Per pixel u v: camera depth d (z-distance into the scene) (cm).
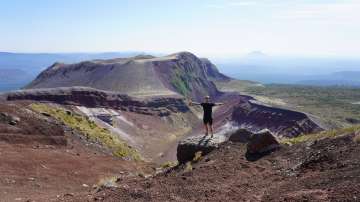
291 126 12044
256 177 1545
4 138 2989
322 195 1131
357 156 1416
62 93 13200
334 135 1947
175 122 16762
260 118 13662
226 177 1573
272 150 1897
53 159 2762
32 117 3600
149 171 3086
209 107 2247
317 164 1488
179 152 2159
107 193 1498
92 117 12525
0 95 12331
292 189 1273
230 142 2128
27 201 1625
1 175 2134
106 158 3325
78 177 2450
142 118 15212
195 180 1540
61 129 3588
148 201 1315
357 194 1060
